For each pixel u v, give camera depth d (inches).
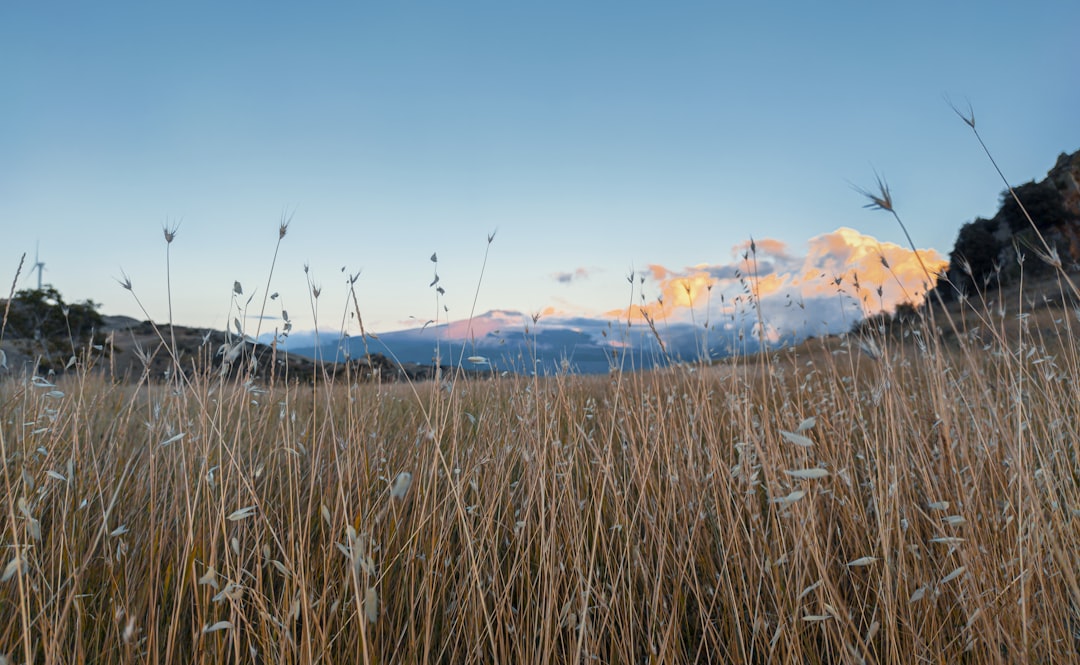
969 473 95.0
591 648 76.4
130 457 103.2
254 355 85.1
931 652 75.1
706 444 118.5
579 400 144.4
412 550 81.0
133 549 86.4
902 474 93.8
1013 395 95.1
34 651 69.5
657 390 101.8
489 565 92.7
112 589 74.7
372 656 68.6
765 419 102.0
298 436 119.6
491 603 88.2
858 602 88.7
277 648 71.3
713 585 95.3
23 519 79.0
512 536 99.5
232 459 78.1
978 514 91.3
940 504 75.8
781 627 73.4
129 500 100.9
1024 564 80.1
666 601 93.4
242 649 76.0
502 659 73.2
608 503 109.7
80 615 66.2
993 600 75.2
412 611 76.2
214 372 85.2
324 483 108.1
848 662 65.8
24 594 54.7
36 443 102.1
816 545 75.3
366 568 53.2
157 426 89.7
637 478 114.7
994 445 93.7
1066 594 81.0
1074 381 97.9
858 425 127.0
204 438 78.1
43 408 106.3
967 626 68.9
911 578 87.7
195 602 71.1
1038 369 118.0
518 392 123.7
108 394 138.0
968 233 743.7
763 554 83.4
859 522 100.9
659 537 89.4
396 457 116.2
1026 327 97.9
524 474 104.8
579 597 80.0
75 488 90.9
